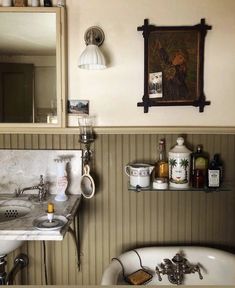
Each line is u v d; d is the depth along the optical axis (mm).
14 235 1133
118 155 1577
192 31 1523
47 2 1496
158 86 1540
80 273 1617
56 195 1514
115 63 1551
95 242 1610
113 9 1530
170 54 1534
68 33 1539
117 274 1382
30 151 1571
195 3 1524
